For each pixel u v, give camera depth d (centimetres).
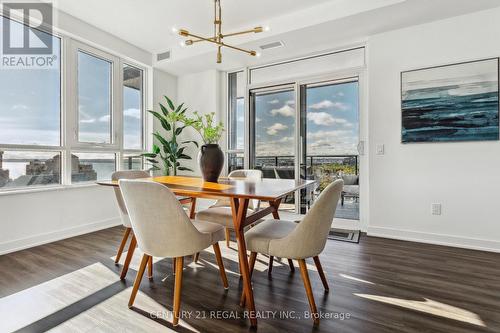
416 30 296
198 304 171
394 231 311
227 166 459
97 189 355
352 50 356
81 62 345
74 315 158
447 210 285
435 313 160
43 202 294
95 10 304
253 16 316
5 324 150
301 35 323
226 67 438
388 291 187
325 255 256
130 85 418
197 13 310
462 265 231
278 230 181
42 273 216
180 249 153
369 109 323
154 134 411
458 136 278
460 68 276
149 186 144
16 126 283
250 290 155
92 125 357
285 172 411
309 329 146
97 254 260
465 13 272
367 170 343
